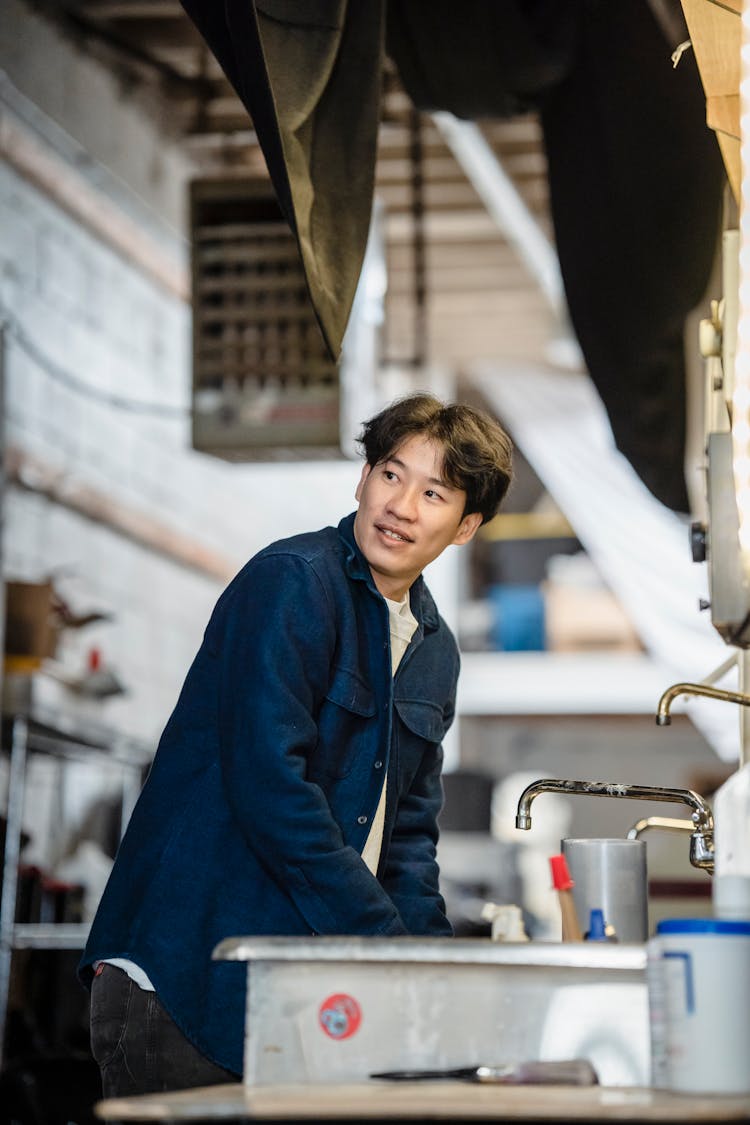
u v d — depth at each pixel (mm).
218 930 2014
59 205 5754
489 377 10039
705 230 3723
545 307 8945
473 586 14000
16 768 4211
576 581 13633
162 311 6750
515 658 13070
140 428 6402
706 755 13641
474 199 7461
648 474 4270
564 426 9938
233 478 7477
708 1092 1356
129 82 6340
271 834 1962
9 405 5238
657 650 9758
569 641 13391
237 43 2348
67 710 4484
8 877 4090
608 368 4082
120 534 6180
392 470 2158
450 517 2166
